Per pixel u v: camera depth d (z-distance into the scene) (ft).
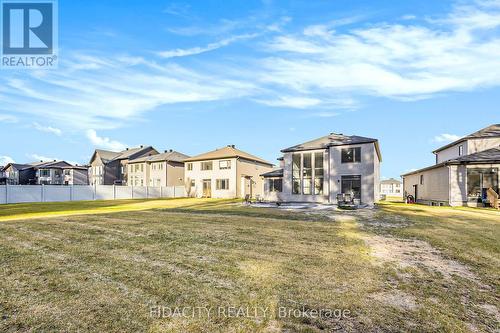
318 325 11.86
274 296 14.62
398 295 15.07
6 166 223.10
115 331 11.17
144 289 15.37
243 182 137.39
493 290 16.05
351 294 15.05
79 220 40.98
